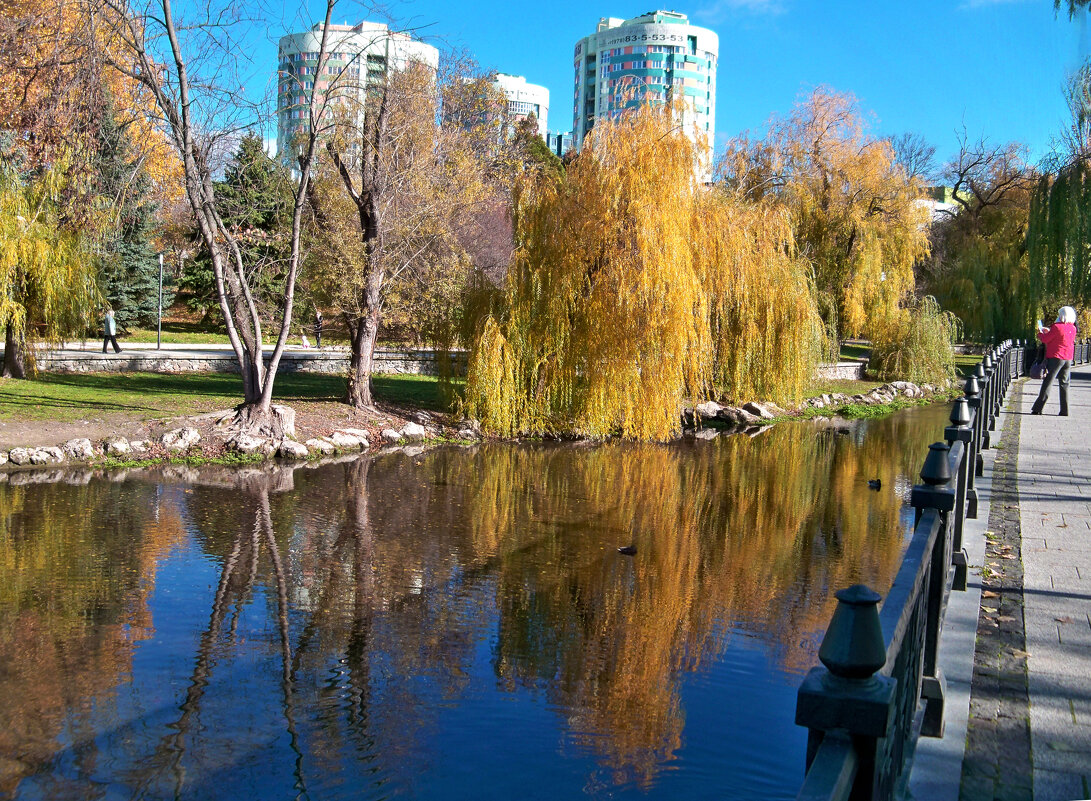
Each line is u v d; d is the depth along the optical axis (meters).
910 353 29.03
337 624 7.45
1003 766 3.60
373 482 13.49
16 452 13.61
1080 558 6.65
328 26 15.21
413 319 19.16
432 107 20.59
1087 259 21.73
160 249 35.47
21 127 17.45
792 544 10.20
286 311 15.92
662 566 9.25
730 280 19.53
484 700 6.06
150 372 23.86
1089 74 20.09
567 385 17.89
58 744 5.37
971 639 4.95
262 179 18.67
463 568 9.08
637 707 5.98
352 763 5.21
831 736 1.96
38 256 18.47
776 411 22.67
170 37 14.27
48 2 14.64
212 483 13.06
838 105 28.77
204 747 5.38
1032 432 14.04
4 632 7.11
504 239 26.50
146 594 8.09
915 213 29.83
